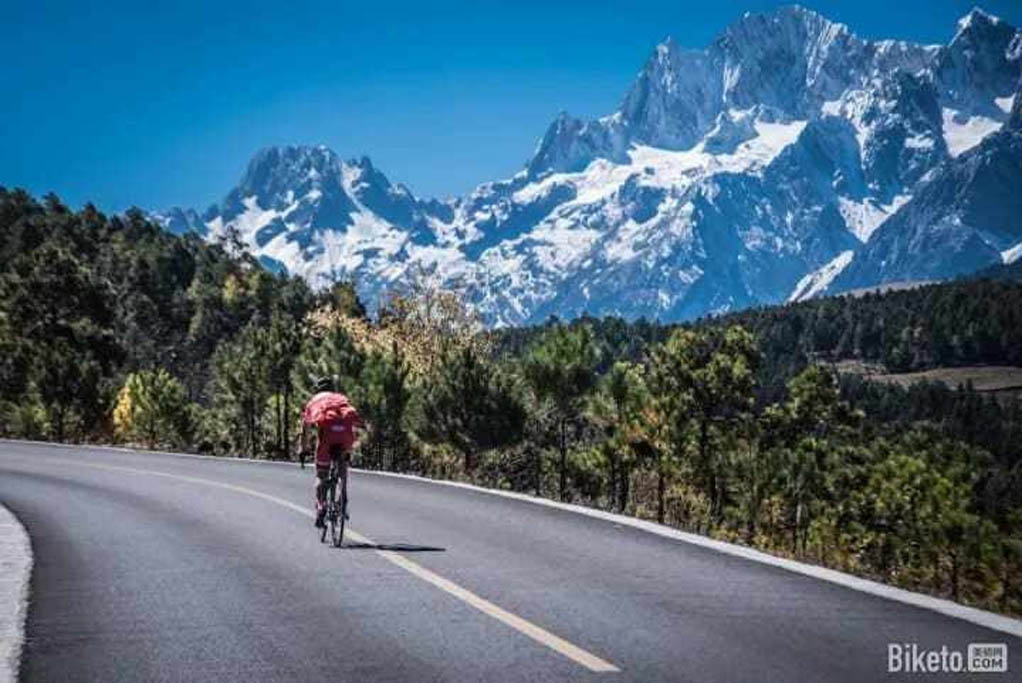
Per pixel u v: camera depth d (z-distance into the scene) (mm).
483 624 12984
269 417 65312
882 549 50438
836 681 10414
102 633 12570
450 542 20203
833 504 54562
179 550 19328
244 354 66438
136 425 69875
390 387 50031
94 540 20766
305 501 28484
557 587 15445
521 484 49875
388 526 22688
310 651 11688
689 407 55062
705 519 44844
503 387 44969
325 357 56500
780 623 13016
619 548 19344
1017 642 12055
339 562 17797
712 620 13203
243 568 17203
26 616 13547
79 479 36406
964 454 79688
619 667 10953
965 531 40594
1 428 78438
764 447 56156
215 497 29672
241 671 10867
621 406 48844
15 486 33750
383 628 12789
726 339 57656
